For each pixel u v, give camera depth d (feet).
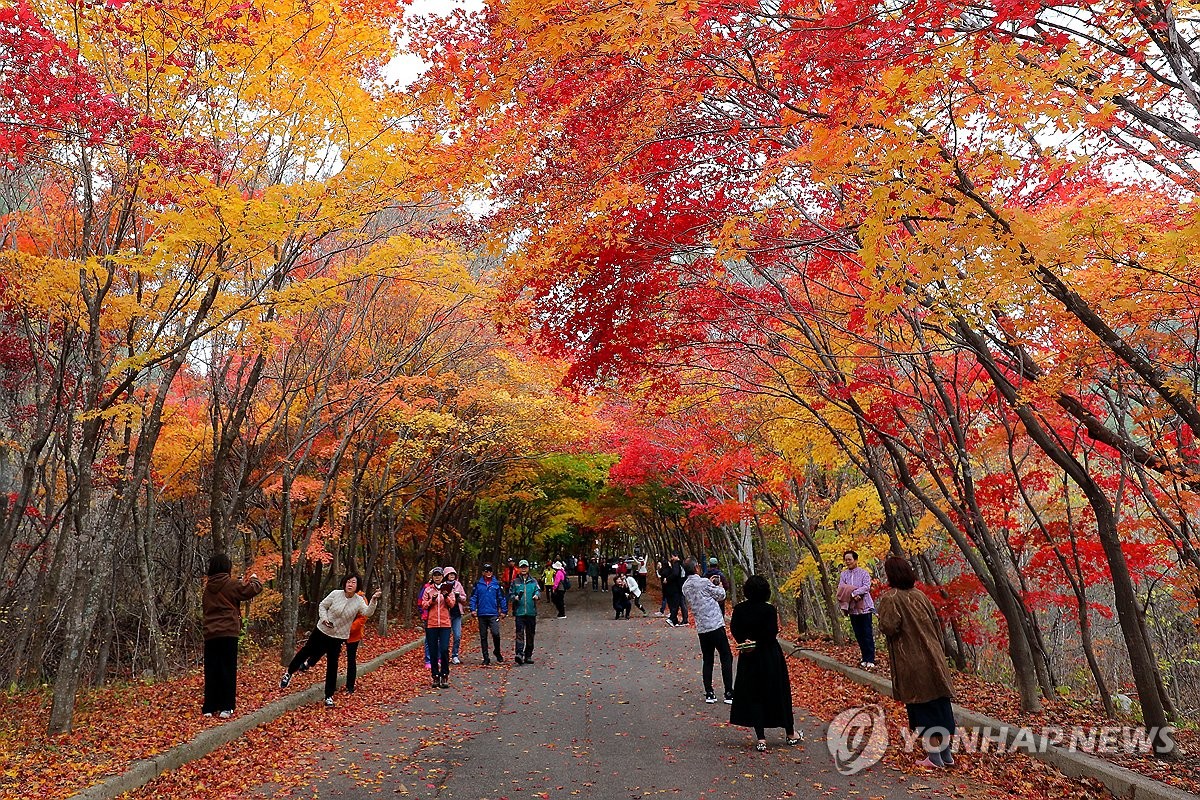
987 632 39.58
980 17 14.39
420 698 33.78
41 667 38.22
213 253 24.11
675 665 43.34
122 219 24.50
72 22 21.88
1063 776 18.61
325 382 41.81
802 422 35.37
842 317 27.22
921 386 28.96
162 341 25.58
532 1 14.90
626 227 23.31
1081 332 19.15
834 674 36.17
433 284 32.78
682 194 23.08
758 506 47.85
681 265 25.23
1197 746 20.52
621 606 81.56
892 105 14.17
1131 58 14.24
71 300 25.67
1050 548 27.25
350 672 34.94
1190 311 18.86
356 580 32.68
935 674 20.13
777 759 21.04
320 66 23.71
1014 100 13.84
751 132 19.83
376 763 21.71
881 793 17.75
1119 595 20.34
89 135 20.66
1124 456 21.38
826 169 15.49
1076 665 53.31
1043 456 30.68
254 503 58.59
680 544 126.00
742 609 23.25
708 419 43.73
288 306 25.73
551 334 27.45
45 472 36.09
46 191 29.04
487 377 57.36
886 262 16.48
